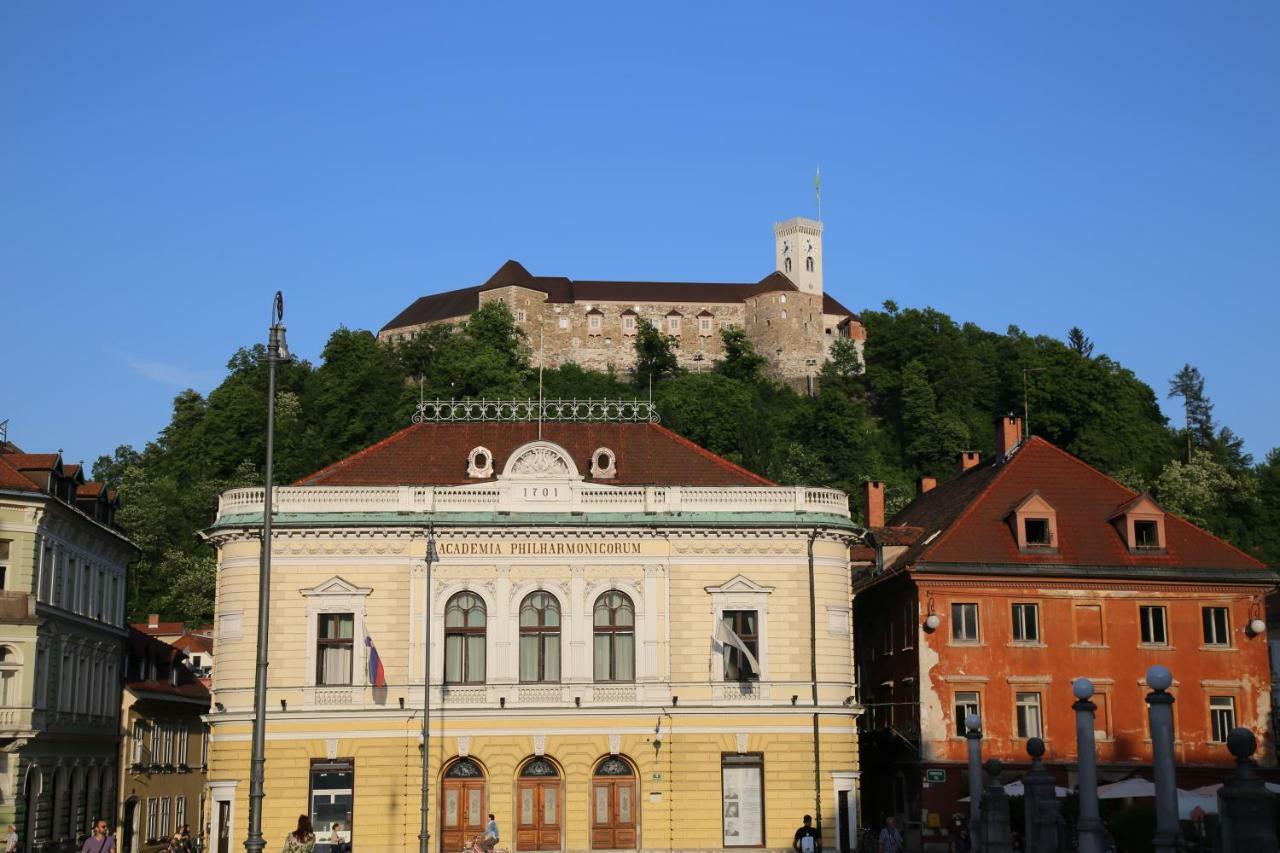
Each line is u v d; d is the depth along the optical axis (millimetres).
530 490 73688
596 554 73062
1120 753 78250
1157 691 37250
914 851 77625
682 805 70812
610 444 79812
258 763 44344
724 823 70938
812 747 71875
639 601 72812
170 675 102250
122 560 93312
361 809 69812
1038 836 49438
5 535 74375
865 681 91000
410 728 70625
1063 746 78125
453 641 72250
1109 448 189000
